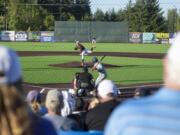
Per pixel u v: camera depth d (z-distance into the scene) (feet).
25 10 401.90
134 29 437.17
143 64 152.66
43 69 130.62
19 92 11.87
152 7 433.89
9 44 278.05
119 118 11.59
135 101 11.76
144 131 11.37
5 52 12.02
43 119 12.21
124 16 454.81
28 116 11.71
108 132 11.84
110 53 203.92
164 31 438.81
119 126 11.55
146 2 434.30
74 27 333.62
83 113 29.43
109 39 336.29
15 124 11.50
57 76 114.52
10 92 11.71
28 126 11.60
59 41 334.24
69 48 242.58
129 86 97.71
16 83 12.13
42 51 213.05
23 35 330.13
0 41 319.47
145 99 11.80
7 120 11.51
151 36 339.57
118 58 175.73
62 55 187.32
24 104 11.78
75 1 479.82
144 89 23.12
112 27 335.88
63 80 107.14
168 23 457.27
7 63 11.93
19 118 11.54
